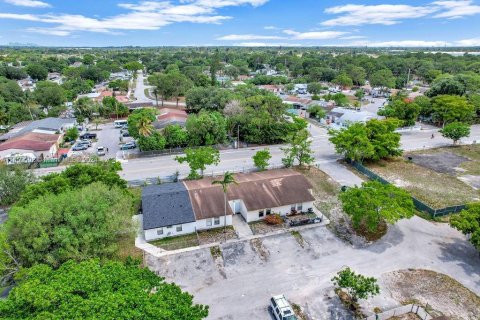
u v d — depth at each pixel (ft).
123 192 114.62
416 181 159.22
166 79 333.42
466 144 217.36
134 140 221.25
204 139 206.39
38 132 220.84
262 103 230.07
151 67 653.30
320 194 146.00
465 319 79.30
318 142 224.74
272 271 96.63
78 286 58.54
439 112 254.27
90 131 255.70
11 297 56.59
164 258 102.01
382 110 277.03
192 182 138.92
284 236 113.91
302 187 132.67
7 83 342.85
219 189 127.75
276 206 123.24
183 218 112.98
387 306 83.41
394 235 114.42
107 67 640.99
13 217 83.92
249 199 124.26
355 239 112.47
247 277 94.07
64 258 82.94
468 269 97.04
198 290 88.94
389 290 88.74
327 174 167.32
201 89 306.14
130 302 56.03
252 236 113.39
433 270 96.58
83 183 114.62
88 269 63.41
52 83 362.12
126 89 442.91
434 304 83.97
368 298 85.97
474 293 87.51
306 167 175.73
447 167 177.68
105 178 120.47
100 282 60.54
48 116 295.48
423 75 536.83
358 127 183.11
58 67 634.84
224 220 116.67
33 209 86.48
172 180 154.20
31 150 187.11
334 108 302.45
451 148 209.77
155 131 198.59
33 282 59.00
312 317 80.12
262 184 132.36
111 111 297.94
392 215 102.78
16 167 138.41
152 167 174.91
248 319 79.36
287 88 442.50
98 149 196.44
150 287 65.57
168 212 114.32
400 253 104.63
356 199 110.22
